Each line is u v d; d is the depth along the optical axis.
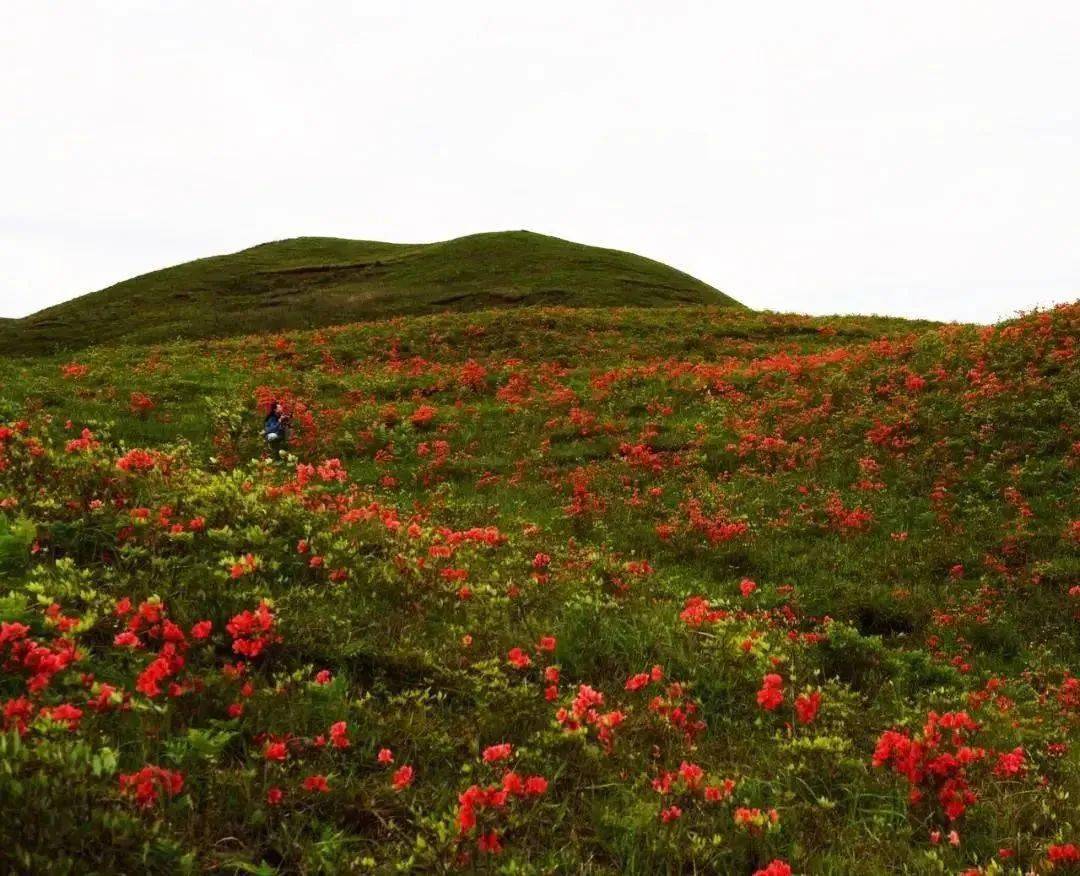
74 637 5.06
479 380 31.22
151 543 6.84
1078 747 7.32
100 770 3.55
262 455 21.38
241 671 5.33
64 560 6.06
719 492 17.67
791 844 4.60
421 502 17.92
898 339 31.02
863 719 6.99
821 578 13.44
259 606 6.02
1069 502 15.14
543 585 8.88
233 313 59.84
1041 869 4.46
